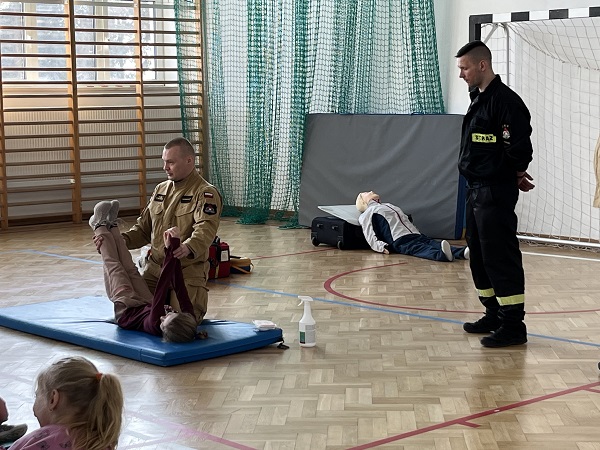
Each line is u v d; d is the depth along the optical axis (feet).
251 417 12.08
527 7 28.94
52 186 33.83
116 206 16.90
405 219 27.40
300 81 32.96
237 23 34.96
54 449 7.16
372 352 15.51
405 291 21.04
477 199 15.92
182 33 35.47
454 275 23.12
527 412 12.28
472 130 15.79
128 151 36.01
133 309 16.07
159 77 36.99
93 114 35.12
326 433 11.43
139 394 13.08
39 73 34.17
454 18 31.09
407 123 30.53
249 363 14.76
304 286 21.68
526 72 29.14
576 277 22.85
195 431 11.52
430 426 11.70
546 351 15.58
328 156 32.53
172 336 15.03
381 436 11.31
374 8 31.89
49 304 18.35
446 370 14.39
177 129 37.11
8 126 33.27
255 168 33.78
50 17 34.01
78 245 28.73
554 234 28.86
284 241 29.55
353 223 27.68
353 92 32.63
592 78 27.61
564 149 28.45
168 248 15.48
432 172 29.66
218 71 35.35
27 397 13.07
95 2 34.86
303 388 13.41
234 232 31.71
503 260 15.88
